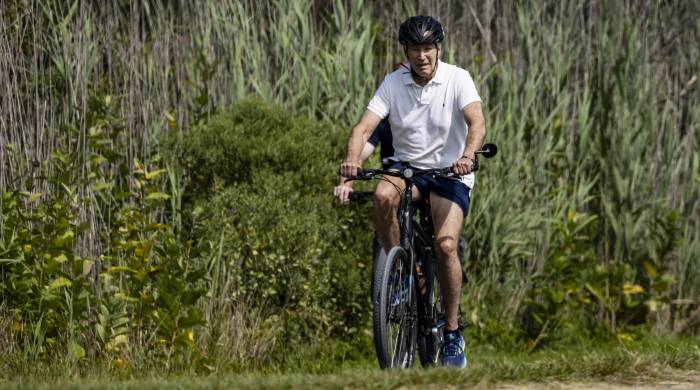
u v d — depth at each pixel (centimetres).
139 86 2866
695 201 3641
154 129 2891
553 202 3459
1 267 2484
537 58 3459
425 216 2258
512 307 3350
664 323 3594
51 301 2405
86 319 2448
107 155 2673
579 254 3388
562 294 3297
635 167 3506
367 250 2875
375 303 2033
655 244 3556
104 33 2923
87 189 2627
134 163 2741
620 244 3512
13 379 2225
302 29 3162
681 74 3703
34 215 2473
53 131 2664
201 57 3023
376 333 2028
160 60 2959
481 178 3266
